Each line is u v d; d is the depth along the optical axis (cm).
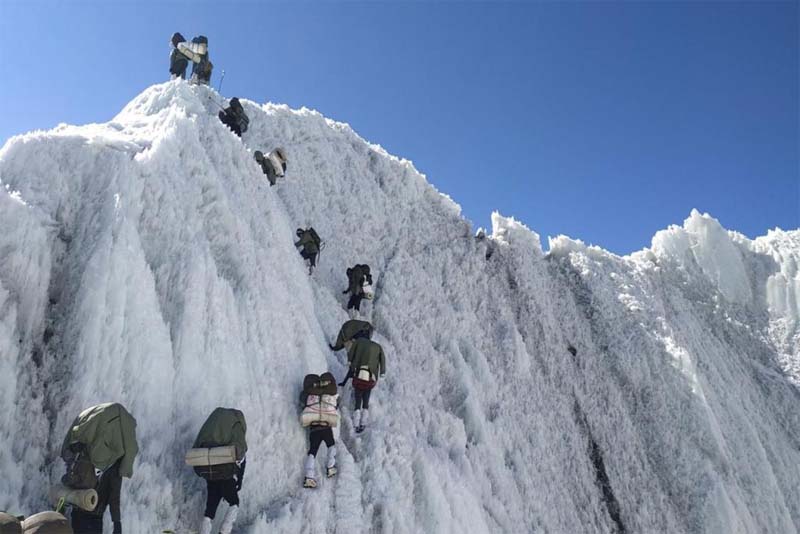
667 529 1328
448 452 966
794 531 1428
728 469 1433
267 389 675
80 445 447
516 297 1648
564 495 1221
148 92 1277
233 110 1244
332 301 1059
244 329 698
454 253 1594
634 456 1452
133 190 677
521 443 1203
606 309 1778
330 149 1513
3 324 507
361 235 1382
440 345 1267
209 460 518
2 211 565
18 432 484
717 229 2144
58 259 604
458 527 768
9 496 444
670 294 1989
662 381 1592
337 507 664
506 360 1395
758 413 1725
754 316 2027
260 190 971
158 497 518
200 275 668
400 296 1274
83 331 543
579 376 1580
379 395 908
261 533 563
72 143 721
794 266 2078
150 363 567
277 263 873
